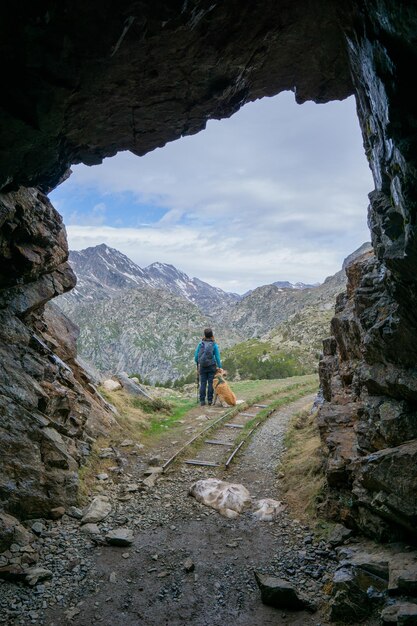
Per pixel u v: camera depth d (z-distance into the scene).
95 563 8.06
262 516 9.73
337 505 8.96
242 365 99.88
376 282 9.54
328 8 6.73
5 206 9.34
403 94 4.77
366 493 7.78
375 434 8.38
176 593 7.26
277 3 6.57
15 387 10.34
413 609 5.48
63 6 5.18
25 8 5.05
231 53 7.27
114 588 7.38
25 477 9.40
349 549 7.64
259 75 8.64
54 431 10.88
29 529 8.90
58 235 12.37
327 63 8.41
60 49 5.68
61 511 9.56
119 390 19.39
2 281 10.72
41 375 11.35
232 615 6.74
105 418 14.72
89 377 17.78
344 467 8.82
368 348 9.05
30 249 10.81
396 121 4.88
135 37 6.01
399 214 6.29
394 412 8.07
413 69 4.63
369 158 8.11
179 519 9.75
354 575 6.60
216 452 13.78
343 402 11.09
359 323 10.49
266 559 8.18
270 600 6.89
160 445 14.49
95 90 6.86
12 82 6.04
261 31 7.07
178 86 7.62
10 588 7.23
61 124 7.11
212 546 8.67
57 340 14.97
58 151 8.12
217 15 6.32
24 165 7.90
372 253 12.62
